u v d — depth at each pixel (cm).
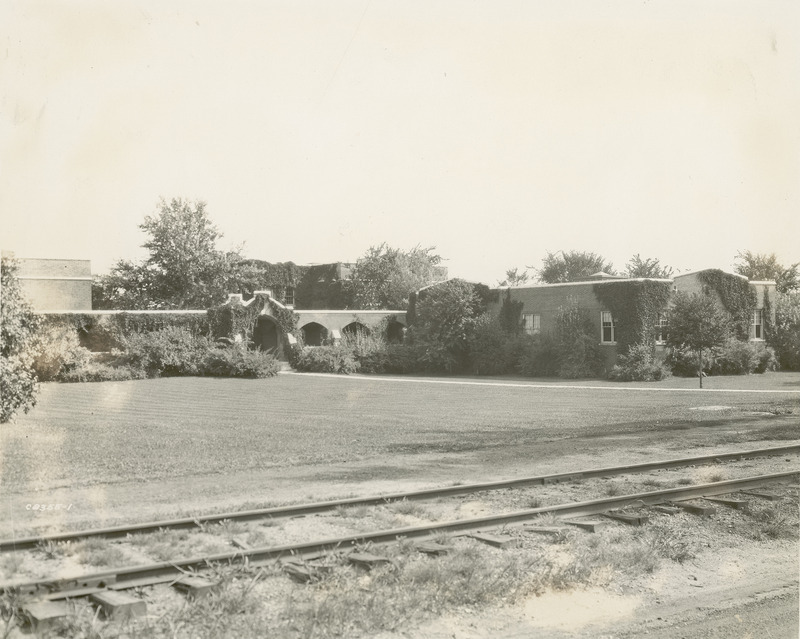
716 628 759
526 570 880
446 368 5484
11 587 719
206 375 5012
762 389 3841
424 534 980
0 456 1759
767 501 1255
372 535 934
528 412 2872
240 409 3006
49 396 3550
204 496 1294
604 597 845
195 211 6475
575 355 4881
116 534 980
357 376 5147
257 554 848
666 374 4603
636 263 6359
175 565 803
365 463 1684
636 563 941
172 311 5297
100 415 2745
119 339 5069
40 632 661
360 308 7062
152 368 4888
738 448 1894
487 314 5488
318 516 1105
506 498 1253
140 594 752
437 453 1838
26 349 2383
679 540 1030
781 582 909
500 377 5044
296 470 1586
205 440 2073
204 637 673
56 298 5681
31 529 1020
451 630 737
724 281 5103
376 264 7131
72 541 931
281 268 7081
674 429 2314
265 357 5034
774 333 5331
